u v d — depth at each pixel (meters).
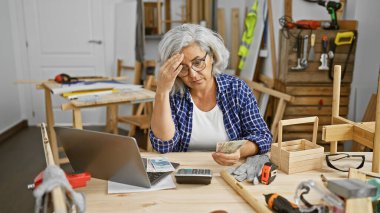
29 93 4.44
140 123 3.08
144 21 3.95
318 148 1.08
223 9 4.08
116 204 0.86
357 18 2.71
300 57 2.59
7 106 4.07
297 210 0.75
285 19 2.71
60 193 0.62
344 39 2.54
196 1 3.92
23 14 4.20
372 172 0.97
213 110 1.43
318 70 2.62
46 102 2.78
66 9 4.21
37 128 4.35
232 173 1.03
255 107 1.44
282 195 0.90
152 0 4.12
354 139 1.10
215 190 0.94
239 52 3.66
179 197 0.90
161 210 0.83
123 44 4.11
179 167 1.12
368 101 2.81
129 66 4.02
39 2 4.17
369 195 0.67
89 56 4.37
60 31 4.27
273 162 1.10
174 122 1.39
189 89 1.44
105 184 0.99
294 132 2.73
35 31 4.25
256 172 1.02
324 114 2.70
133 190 0.94
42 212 0.65
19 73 4.36
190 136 1.42
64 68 4.38
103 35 4.33
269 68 3.21
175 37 1.24
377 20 2.70
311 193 0.86
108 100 2.13
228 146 1.11
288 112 2.71
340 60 2.59
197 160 1.18
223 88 1.43
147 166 1.09
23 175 2.83
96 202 0.87
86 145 0.95
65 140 0.99
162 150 1.25
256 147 1.23
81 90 2.31
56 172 0.68
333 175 1.04
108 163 0.95
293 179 1.01
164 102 1.21
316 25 2.57
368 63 2.76
